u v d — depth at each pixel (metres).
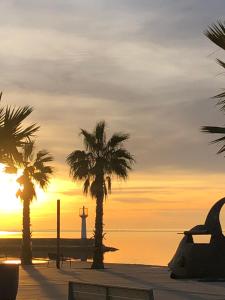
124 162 38.91
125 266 39.62
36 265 42.25
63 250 94.44
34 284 23.77
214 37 11.77
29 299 17.53
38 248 100.81
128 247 157.25
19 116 13.16
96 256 37.16
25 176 45.28
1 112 13.15
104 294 9.92
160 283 24.33
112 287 9.67
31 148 45.62
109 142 39.09
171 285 23.28
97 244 37.38
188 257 26.42
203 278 26.19
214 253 26.36
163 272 32.28
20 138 13.38
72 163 39.12
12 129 13.12
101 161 38.50
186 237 27.45
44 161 46.44
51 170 46.47
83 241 65.50
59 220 38.94
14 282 14.16
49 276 29.05
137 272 32.38
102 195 38.56
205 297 18.36
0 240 117.88
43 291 20.47
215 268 26.17
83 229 65.81
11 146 13.30
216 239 26.59
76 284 10.91
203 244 26.53
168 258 76.25
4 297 13.97
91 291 10.38
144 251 119.50
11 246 102.94
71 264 43.09
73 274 30.80
